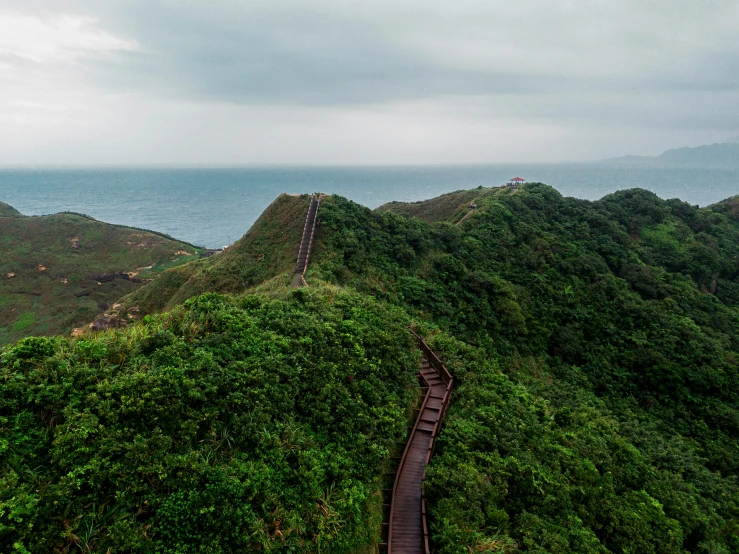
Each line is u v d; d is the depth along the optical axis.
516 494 12.15
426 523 10.56
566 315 34.28
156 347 10.29
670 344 31.12
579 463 14.70
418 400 15.72
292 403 10.77
